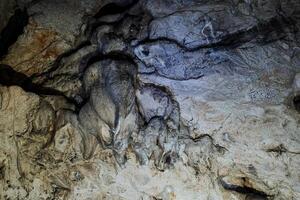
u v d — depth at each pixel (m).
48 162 2.27
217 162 2.27
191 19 2.63
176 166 2.27
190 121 2.37
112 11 2.82
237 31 2.59
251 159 2.28
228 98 2.40
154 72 2.49
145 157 2.26
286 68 2.43
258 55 2.50
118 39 2.51
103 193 2.31
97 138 2.26
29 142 2.22
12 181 2.24
